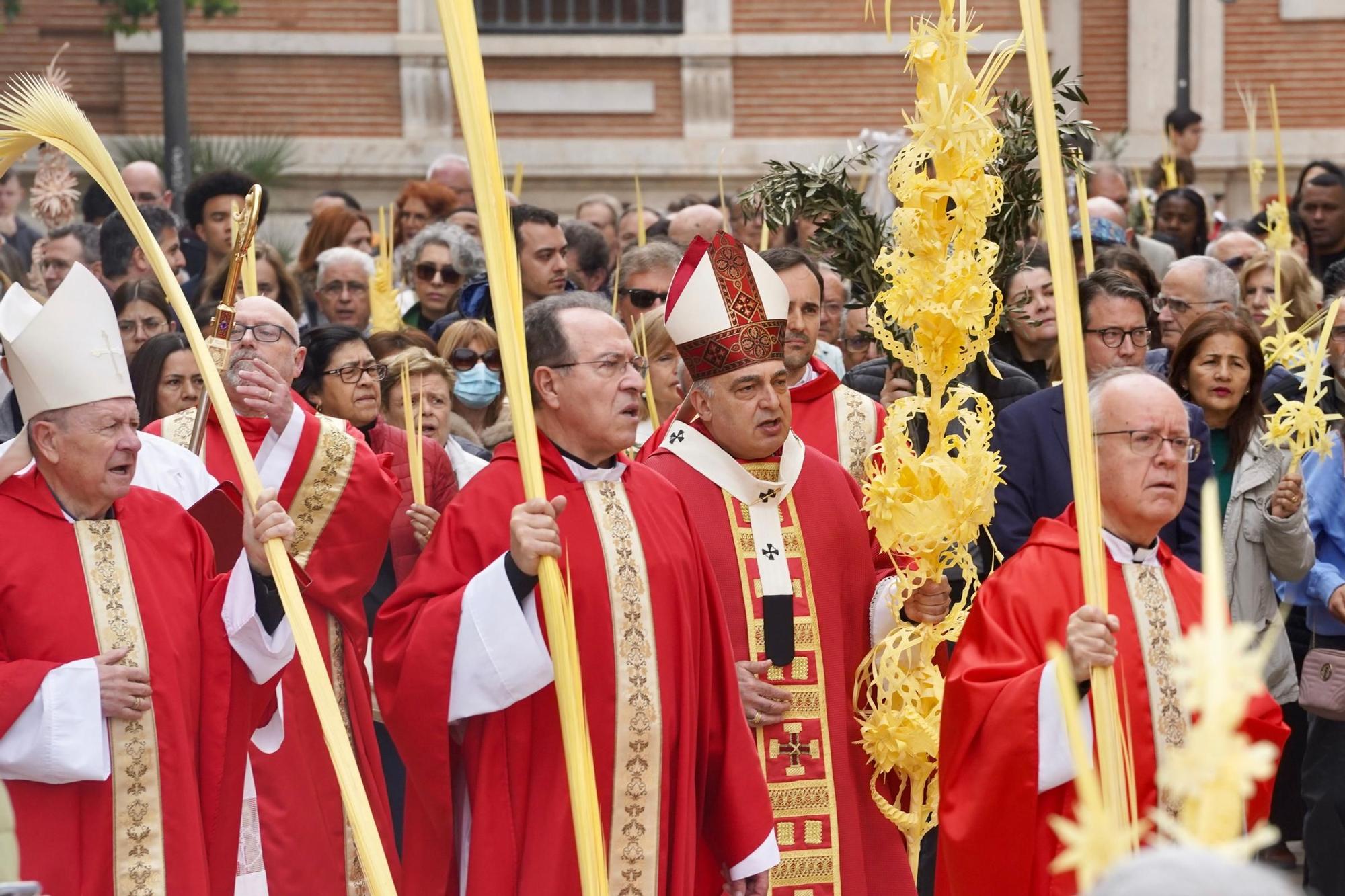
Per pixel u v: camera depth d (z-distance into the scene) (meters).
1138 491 6.07
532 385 6.38
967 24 6.93
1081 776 2.20
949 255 6.90
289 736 7.39
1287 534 8.50
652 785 6.14
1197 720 5.98
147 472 7.21
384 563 8.65
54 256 11.10
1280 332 9.66
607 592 6.19
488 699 5.93
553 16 25.75
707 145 25.62
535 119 25.67
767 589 6.86
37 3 24.70
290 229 25.23
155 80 24.94
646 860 6.11
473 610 5.95
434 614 6.04
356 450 7.61
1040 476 7.97
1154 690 6.04
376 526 7.61
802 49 25.67
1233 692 2.08
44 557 6.02
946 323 6.82
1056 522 6.35
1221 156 25.48
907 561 7.11
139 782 5.99
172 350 8.27
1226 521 8.77
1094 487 5.18
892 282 7.16
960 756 6.00
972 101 6.91
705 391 6.97
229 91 25.27
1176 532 8.16
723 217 10.34
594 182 25.67
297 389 8.67
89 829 5.95
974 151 6.83
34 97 5.93
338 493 7.51
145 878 5.98
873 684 6.89
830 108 25.77
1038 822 5.86
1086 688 5.86
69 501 6.16
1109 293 8.68
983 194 6.83
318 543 7.48
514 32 25.67
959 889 6.00
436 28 25.45
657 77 25.72
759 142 25.66
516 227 11.04
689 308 6.89
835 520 7.08
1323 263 13.85
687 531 6.51
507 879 6.03
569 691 5.30
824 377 8.11
